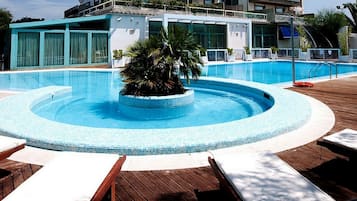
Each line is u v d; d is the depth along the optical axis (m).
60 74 17.09
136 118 8.04
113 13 20.98
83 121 7.66
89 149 4.46
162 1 23.78
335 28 29.53
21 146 3.79
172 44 9.05
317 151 4.53
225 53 24.67
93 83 14.36
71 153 3.31
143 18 22.50
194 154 4.46
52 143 4.61
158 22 23.62
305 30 30.31
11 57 18.36
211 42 26.39
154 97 8.46
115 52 20.17
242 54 26.23
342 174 3.71
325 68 20.55
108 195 2.98
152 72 8.98
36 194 2.48
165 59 8.80
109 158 3.18
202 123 7.54
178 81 9.39
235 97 11.02
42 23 18.89
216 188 3.40
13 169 3.87
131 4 22.05
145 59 9.06
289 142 4.96
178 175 3.75
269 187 2.58
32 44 19.08
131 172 3.84
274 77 16.91
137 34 22.36
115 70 18.28
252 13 29.00
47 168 2.94
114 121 7.68
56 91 10.30
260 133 5.05
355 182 3.50
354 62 22.69
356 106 7.84
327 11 30.55
